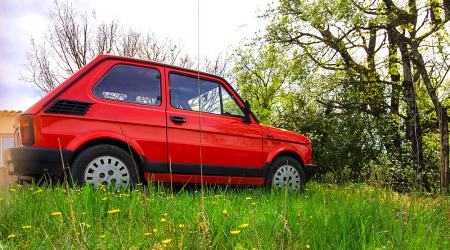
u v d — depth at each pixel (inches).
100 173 186.2
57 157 177.2
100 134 187.8
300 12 676.7
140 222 121.0
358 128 536.1
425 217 136.6
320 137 534.9
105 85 196.7
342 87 619.2
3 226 117.9
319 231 104.7
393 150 542.3
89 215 125.4
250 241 96.8
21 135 179.9
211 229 98.3
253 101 973.2
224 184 230.4
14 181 187.0
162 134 206.4
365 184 257.4
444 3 538.0
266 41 720.3
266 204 167.5
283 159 257.3
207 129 223.1
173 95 217.6
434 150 567.8
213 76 237.1
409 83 548.7
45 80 836.6
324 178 515.8
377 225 116.3
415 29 564.1
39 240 104.3
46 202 137.2
